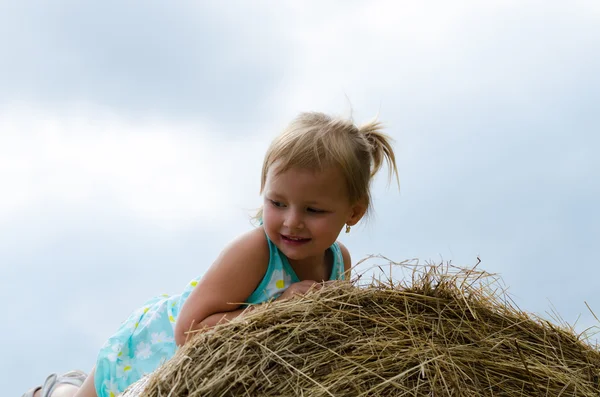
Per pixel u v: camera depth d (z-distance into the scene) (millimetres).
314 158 2525
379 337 2203
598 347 2387
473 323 2297
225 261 2637
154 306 2994
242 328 2133
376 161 2908
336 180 2574
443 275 2352
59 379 3277
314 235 2574
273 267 2695
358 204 2787
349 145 2643
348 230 2842
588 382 2266
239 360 2062
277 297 2697
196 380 2018
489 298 2367
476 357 2215
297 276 2754
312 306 2215
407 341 2207
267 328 2152
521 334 2322
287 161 2521
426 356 2162
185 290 2953
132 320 2980
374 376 2119
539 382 2215
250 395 2029
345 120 2742
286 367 2090
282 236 2596
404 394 2100
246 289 2645
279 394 2055
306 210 2570
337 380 2082
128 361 2918
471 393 2143
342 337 2195
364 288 2316
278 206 2580
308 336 2164
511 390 2180
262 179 2699
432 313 2305
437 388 2113
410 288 2342
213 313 2611
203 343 2105
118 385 2889
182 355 2092
